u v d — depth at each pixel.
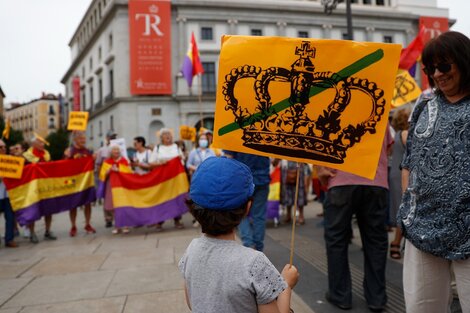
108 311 3.38
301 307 3.32
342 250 3.35
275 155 2.13
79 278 4.33
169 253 5.38
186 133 11.95
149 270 4.56
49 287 4.05
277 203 7.34
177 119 31.48
